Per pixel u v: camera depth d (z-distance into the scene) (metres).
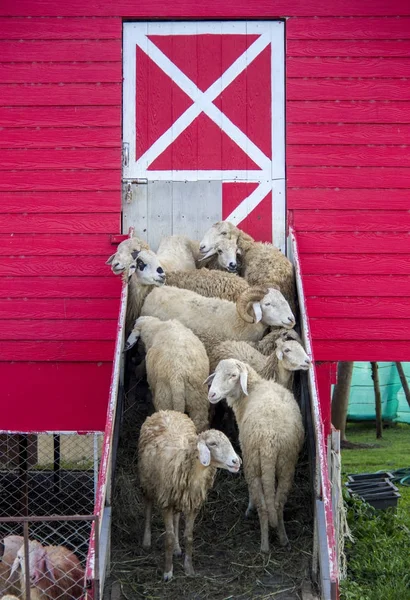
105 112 10.44
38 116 10.41
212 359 8.89
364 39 10.46
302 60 10.47
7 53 10.41
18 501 10.95
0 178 10.39
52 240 10.40
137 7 10.47
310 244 10.43
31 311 10.34
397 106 10.47
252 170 10.53
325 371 10.42
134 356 10.02
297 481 8.90
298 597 7.33
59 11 10.44
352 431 19.12
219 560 7.83
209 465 7.44
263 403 7.89
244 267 10.13
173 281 9.74
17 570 8.44
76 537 10.34
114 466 8.59
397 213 10.44
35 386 10.30
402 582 9.30
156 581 7.52
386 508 12.02
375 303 10.40
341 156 10.45
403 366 19.59
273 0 10.49
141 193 10.53
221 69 10.55
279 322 8.97
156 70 10.53
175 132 10.54
